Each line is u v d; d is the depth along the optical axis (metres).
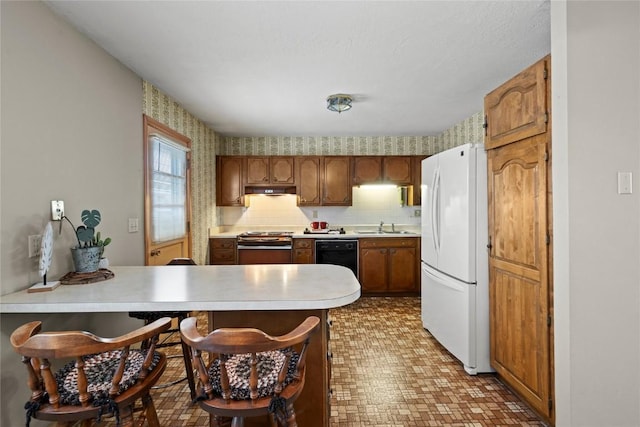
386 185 5.00
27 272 1.68
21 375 1.63
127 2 1.75
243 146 5.12
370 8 1.81
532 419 1.94
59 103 1.88
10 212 1.58
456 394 2.20
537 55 2.38
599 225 1.63
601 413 1.65
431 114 3.89
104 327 2.26
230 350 1.11
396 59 2.43
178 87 2.97
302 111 3.72
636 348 1.65
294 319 1.63
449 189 2.67
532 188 1.93
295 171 4.92
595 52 1.62
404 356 2.76
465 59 2.44
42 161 1.77
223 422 1.56
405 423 1.91
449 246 2.68
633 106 1.63
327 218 5.22
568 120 1.62
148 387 1.30
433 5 1.79
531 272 1.95
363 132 4.83
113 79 2.38
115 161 2.41
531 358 1.96
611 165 1.63
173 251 3.38
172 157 3.37
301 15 1.87
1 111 1.53
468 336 2.43
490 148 2.33
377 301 4.43
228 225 5.19
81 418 1.15
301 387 1.26
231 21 1.93
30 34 1.68
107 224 2.33
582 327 1.63
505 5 1.79
